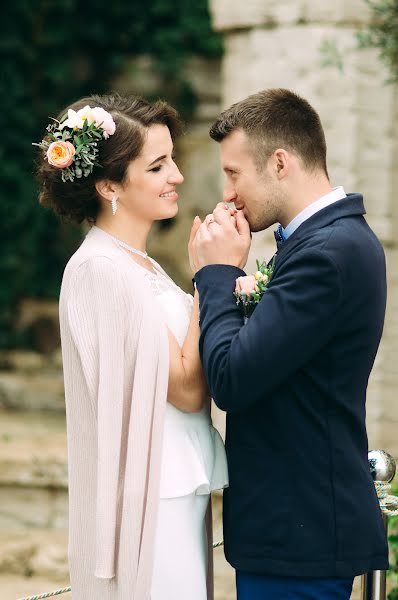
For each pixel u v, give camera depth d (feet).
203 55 33.96
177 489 11.71
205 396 12.00
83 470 12.00
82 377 11.94
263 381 10.88
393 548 16.93
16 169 34.22
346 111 20.29
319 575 11.07
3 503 24.31
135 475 11.47
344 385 11.21
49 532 23.82
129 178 12.01
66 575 22.21
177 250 33.04
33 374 31.60
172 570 11.73
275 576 11.29
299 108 11.71
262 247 20.77
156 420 11.51
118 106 12.07
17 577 22.35
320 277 10.85
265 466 11.26
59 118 12.50
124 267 11.72
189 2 33.91
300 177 11.60
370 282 11.16
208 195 32.99
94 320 11.69
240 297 11.41
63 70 34.50
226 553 11.66
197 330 11.87
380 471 12.29
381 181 20.86
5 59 34.14
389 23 19.35
